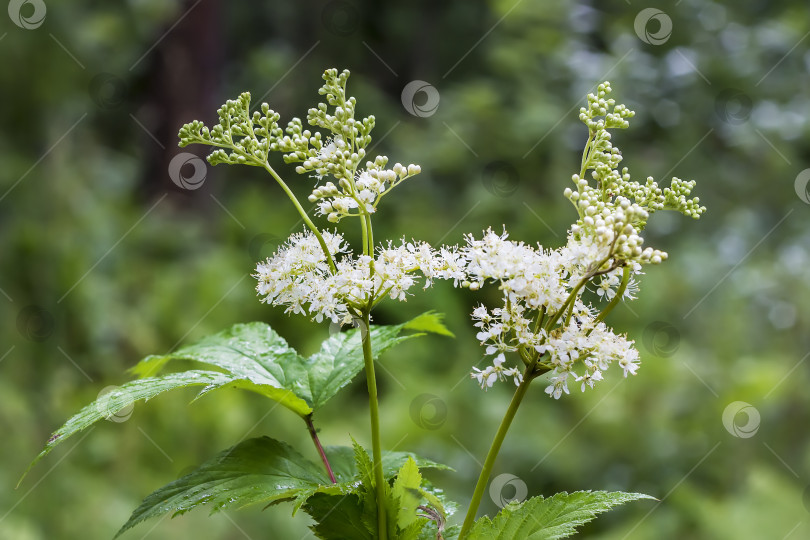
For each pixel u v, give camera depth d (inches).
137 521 56.7
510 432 223.3
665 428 217.5
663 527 196.7
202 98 323.3
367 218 62.6
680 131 269.3
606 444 219.0
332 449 71.7
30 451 185.6
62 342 209.0
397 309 250.2
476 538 58.0
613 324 241.6
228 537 188.2
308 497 59.9
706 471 213.3
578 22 287.4
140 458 198.5
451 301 251.3
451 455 217.6
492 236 58.6
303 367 69.9
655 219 270.4
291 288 59.9
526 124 266.4
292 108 378.3
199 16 318.7
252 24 403.5
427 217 270.7
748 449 216.1
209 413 212.1
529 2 282.8
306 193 308.5
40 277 212.5
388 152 307.1
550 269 56.5
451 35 386.3
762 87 274.2
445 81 369.7
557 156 265.1
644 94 270.2
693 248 264.7
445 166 276.7
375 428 59.7
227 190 333.1
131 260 251.6
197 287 249.9
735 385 224.4
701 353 240.4
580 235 60.2
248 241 289.0
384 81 394.3
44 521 173.5
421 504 64.7
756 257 261.1
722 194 274.1
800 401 222.7
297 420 223.9
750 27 289.0
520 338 56.8
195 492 58.7
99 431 198.2
